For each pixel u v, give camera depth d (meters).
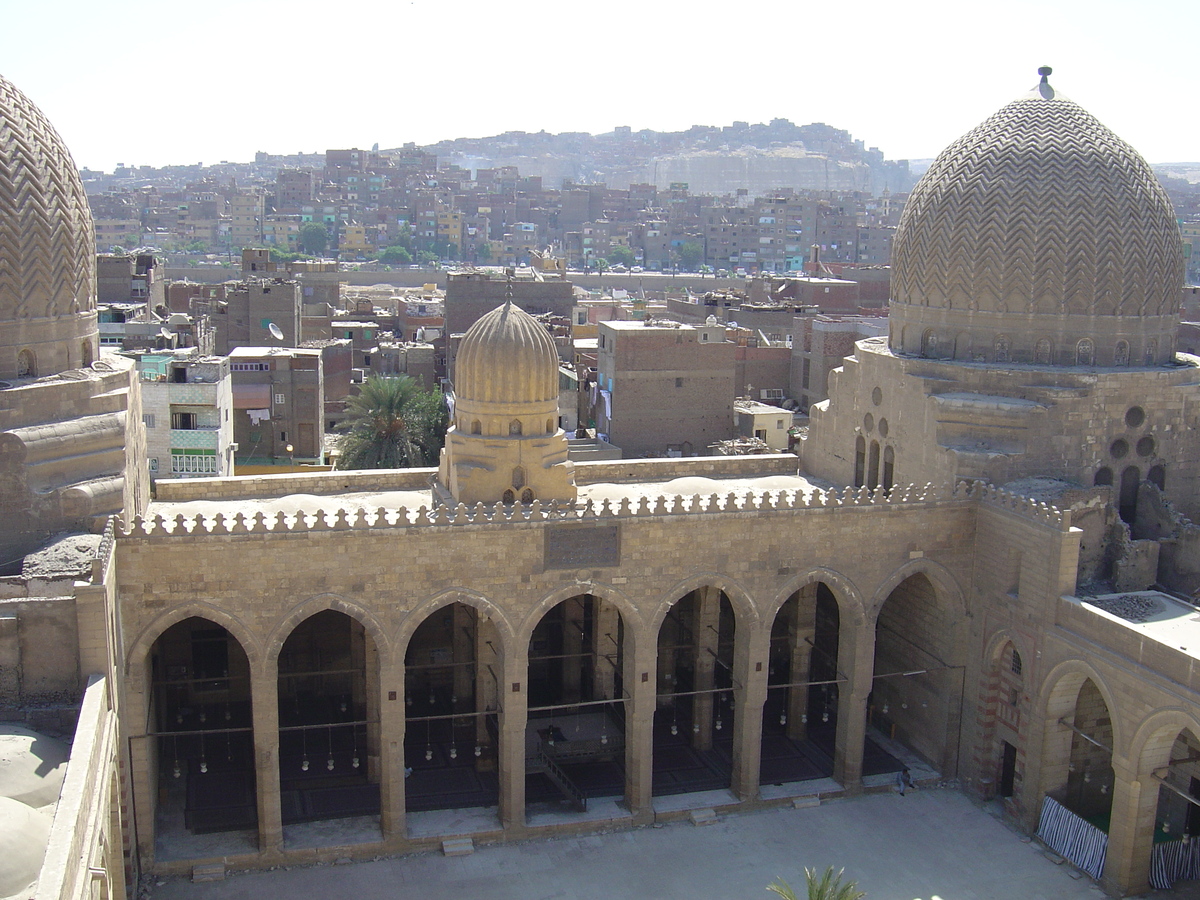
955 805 44.91
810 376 111.94
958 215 47.09
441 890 38.69
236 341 123.81
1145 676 36.50
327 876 39.31
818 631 53.44
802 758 48.03
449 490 44.38
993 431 44.78
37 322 37.09
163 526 37.09
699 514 41.56
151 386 71.69
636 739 42.56
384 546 38.78
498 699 42.84
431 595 39.47
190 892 38.09
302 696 50.19
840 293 148.12
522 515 39.75
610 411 96.31
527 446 43.22
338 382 113.69
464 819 42.28
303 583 38.38
